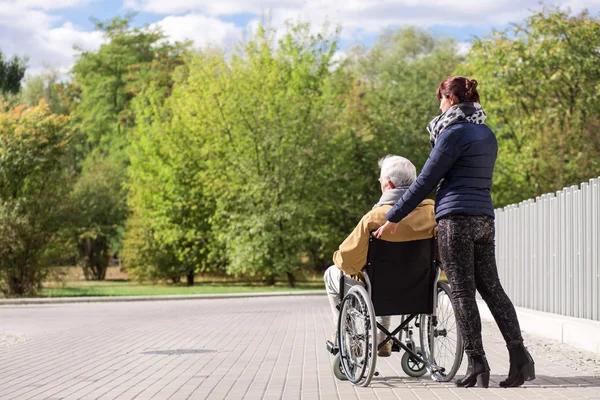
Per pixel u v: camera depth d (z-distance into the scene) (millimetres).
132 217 54688
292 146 45094
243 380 9133
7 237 35906
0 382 9312
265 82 45938
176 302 31531
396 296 8656
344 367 8891
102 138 70438
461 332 8188
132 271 52281
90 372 10078
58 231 37688
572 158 45531
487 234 8234
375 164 50000
